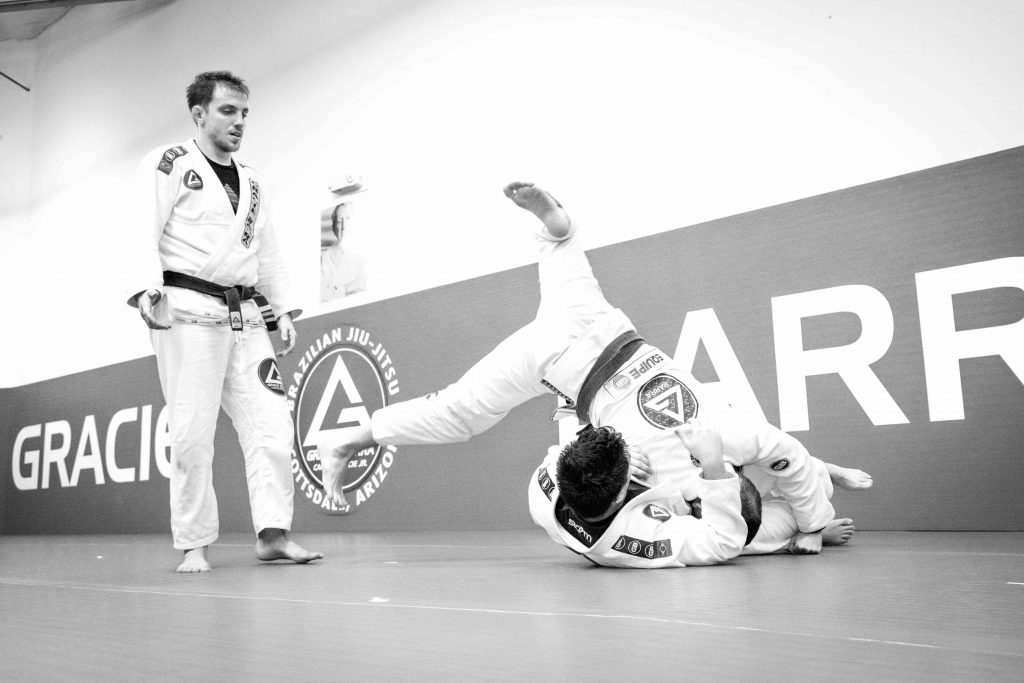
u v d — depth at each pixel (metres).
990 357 3.65
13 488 8.40
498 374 3.08
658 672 1.08
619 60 5.28
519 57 5.76
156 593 2.27
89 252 8.38
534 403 5.11
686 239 4.60
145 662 1.24
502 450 5.22
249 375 3.48
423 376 5.67
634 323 4.74
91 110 8.62
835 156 4.38
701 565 2.47
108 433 7.56
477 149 5.89
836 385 4.04
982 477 3.63
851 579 2.05
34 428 8.28
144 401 7.32
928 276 3.84
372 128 6.49
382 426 3.28
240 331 3.47
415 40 6.34
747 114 4.71
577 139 5.40
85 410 7.81
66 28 9.05
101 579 2.80
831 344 4.07
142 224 3.25
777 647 1.22
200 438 3.30
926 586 1.89
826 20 4.48
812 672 1.06
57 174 8.87
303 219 6.81
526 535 4.51
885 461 3.87
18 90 9.31
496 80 5.85
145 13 8.27
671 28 5.07
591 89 5.38
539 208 2.94
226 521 6.43
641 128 5.12
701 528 2.47
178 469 3.26
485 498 5.25
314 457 6.14
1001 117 3.92
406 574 2.62
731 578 2.15
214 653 1.30
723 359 4.39
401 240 6.20
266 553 3.34
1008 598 1.69
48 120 9.09
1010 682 0.99
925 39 4.16
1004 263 3.66
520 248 5.59
